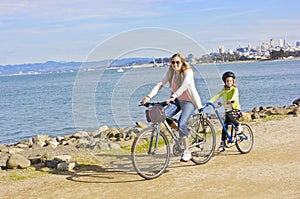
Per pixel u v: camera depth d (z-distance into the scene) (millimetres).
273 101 23109
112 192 5184
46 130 17094
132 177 5773
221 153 6891
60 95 37094
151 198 4895
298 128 8742
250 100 24094
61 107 26344
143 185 5391
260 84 36312
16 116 22906
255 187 5082
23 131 17328
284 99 23859
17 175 6137
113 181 5648
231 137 6758
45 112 23875
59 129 17125
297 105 14344
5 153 9227
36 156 7754
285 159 6297
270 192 4875
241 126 6770
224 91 6816
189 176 5668
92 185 5512
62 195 5168
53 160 6715
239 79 46469
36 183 5723
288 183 5160
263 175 5543
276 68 77875
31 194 5277
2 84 91938
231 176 5578
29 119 21141
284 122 9625
